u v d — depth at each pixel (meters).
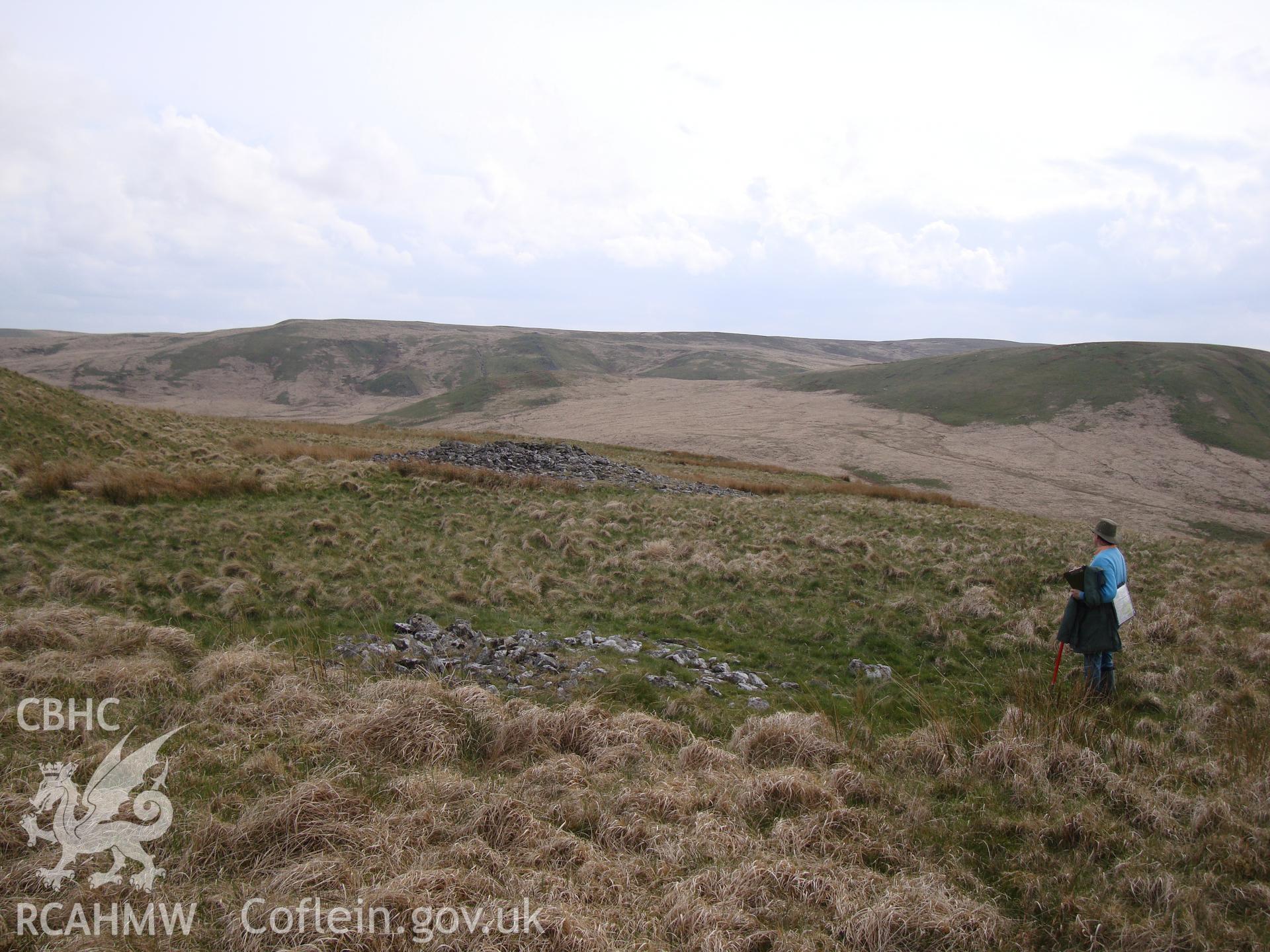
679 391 164.62
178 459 22.06
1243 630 11.80
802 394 159.00
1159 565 17.94
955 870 5.44
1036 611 12.74
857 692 9.45
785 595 14.16
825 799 6.29
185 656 8.73
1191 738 7.68
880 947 4.56
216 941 4.24
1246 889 5.13
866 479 75.38
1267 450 99.94
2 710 6.63
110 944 4.08
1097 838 5.75
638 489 28.77
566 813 5.85
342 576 13.12
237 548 13.77
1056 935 4.79
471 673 9.15
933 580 15.69
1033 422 115.75
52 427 20.47
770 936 4.56
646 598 13.80
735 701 9.08
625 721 7.64
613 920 4.69
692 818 5.92
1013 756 7.00
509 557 15.82
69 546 12.83
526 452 33.81
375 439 38.69
